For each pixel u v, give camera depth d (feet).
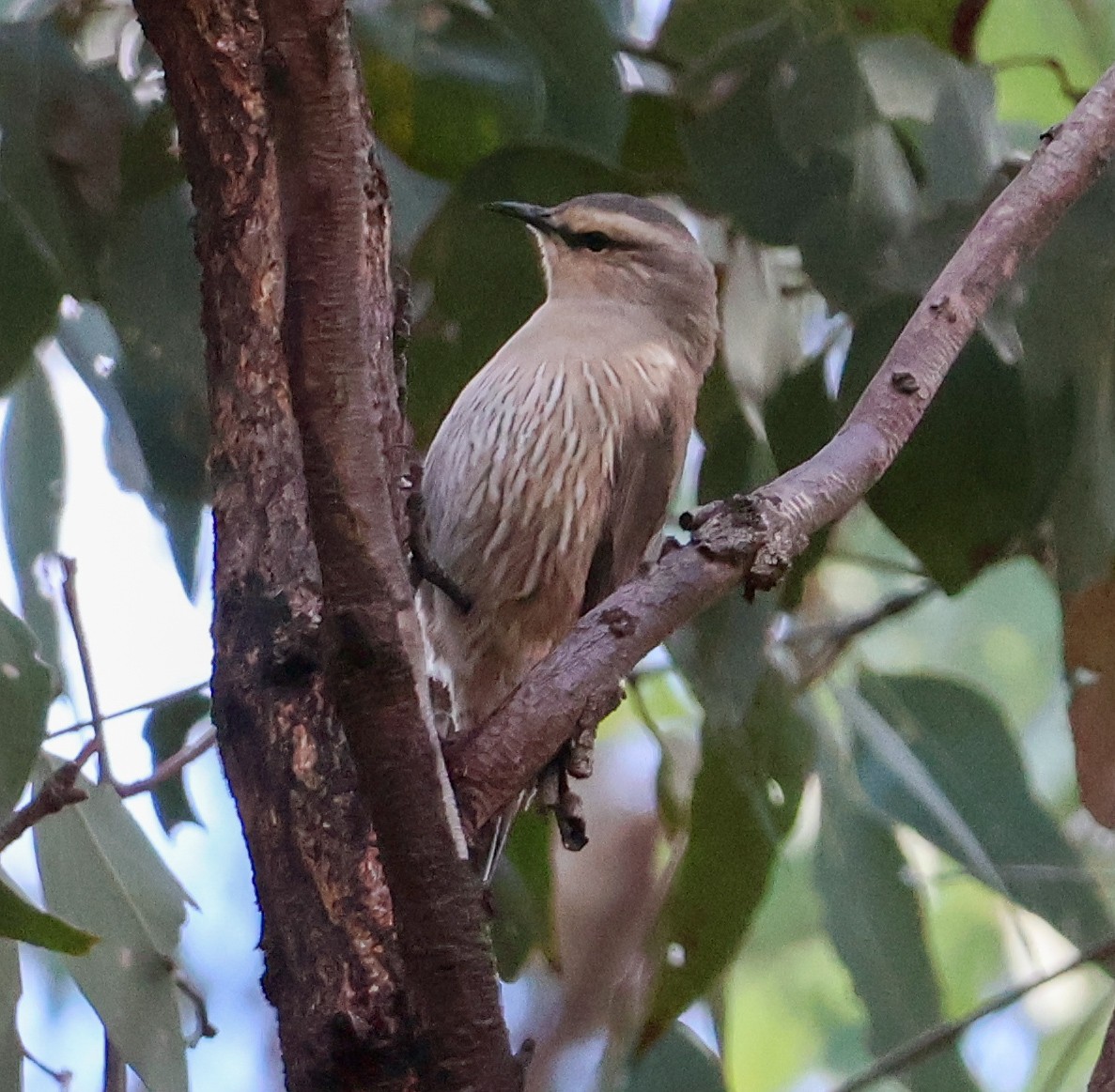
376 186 16.66
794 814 23.29
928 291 18.70
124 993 19.02
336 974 14.57
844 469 16.17
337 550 12.05
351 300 11.82
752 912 22.71
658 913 22.93
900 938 24.79
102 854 19.61
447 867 12.56
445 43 21.57
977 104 22.07
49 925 13.37
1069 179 18.31
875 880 24.91
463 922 12.63
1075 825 30.68
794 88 21.61
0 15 22.76
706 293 24.59
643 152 24.00
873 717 24.64
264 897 15.14
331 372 11.87
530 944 24.03
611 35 21.72
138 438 22.02
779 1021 32.99
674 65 23.45
